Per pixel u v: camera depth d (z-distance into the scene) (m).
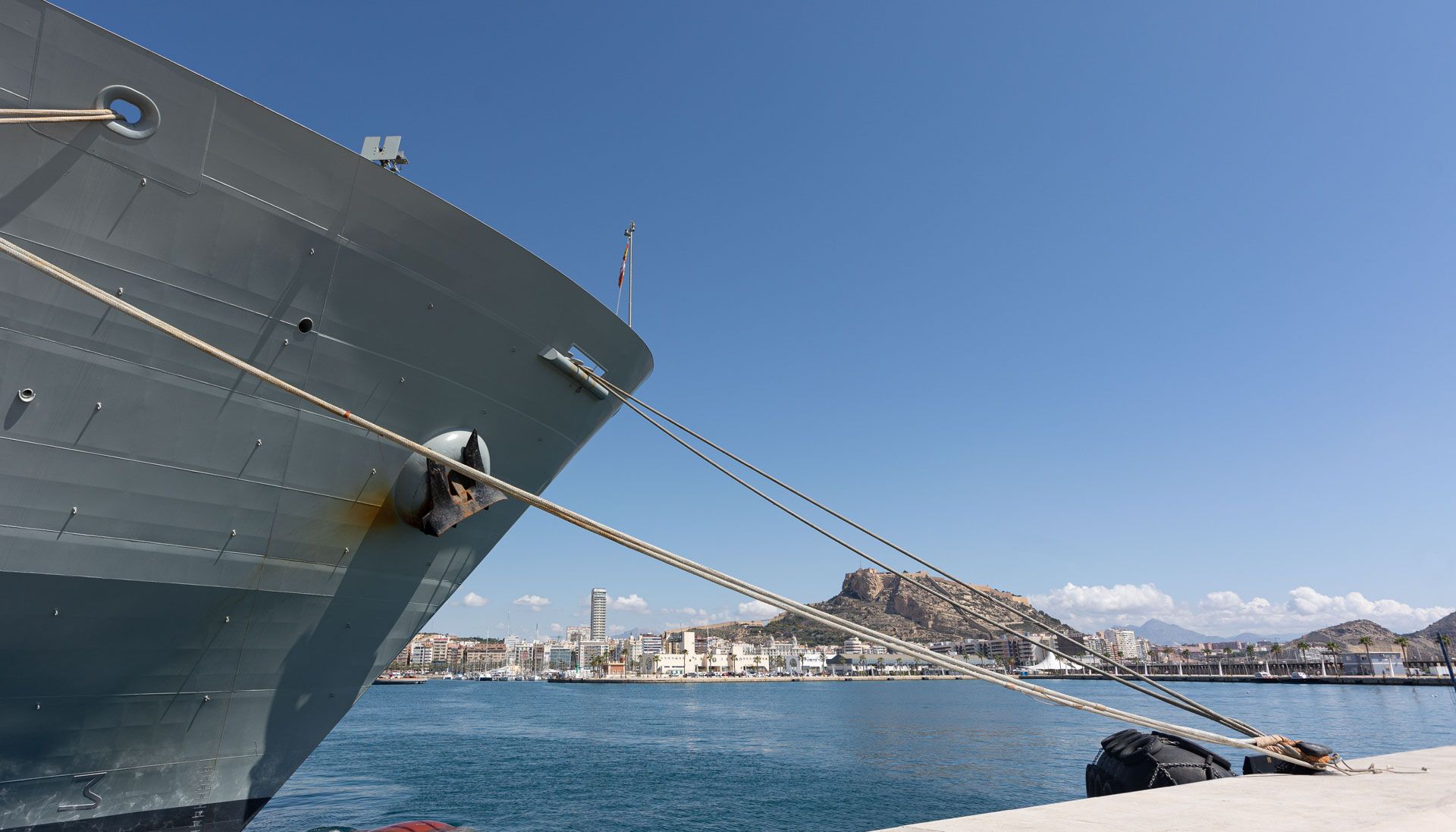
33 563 7.15
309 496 8.77
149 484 7.64
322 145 7.75
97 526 7.43
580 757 40.50
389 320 8.78
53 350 6.92
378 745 47.19
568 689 187.12
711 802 26.88
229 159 7.35
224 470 8.07
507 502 11.23
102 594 7.61
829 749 45.75
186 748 8.71
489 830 21.72
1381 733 51.56
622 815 24.50
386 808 24.00
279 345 8.12
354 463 9.00
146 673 8.23
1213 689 135.38
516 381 10.29
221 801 9.03
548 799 26.94
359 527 9.38
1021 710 86.12
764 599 8.75
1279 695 110.56
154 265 7.24
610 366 11.73
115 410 7.32
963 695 138.50
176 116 7.04
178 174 7.15
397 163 8.69
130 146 6.91
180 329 7.52
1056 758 40.22
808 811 25.55
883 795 28.64
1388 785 7.30
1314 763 8.42
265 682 9.19
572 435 11.73
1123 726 62.12
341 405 8.72
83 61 6.60
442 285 9.02
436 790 28.39
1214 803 6.14
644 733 57.12
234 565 8.42
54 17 6.40
